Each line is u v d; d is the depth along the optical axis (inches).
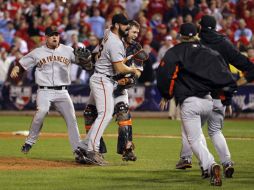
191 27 848.3
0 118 2128.4
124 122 1043.3
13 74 1088.8
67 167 1005.8
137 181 870.4
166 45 2161.7
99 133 1018.7
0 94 2303.2
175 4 2508.6
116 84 1024.9
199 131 845.2
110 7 2549.2
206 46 909.8
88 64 1063.6
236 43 2161.7
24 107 2278.5
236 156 1169.4
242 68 914.1
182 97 840.9
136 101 2198.6
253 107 2091.5
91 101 1064.8
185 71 840.3
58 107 1086.4
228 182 866.8
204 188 816.3
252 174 941.8
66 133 1624.0
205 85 838.5
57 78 1082.7
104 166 1019.9
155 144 1376.7
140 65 1038.4
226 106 906.1
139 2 2539.4
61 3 2667.3
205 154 836.6
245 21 2396.7
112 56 999.6
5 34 2583.7
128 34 1019.9
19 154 1176.2
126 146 1042.7
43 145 1339.8
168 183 854.5
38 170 965.2
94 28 2495.1
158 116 2182.6
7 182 855.1
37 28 2517.2
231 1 2566.4
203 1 2471.7
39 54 1083.9
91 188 813.2
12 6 2696.9
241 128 1800.0
